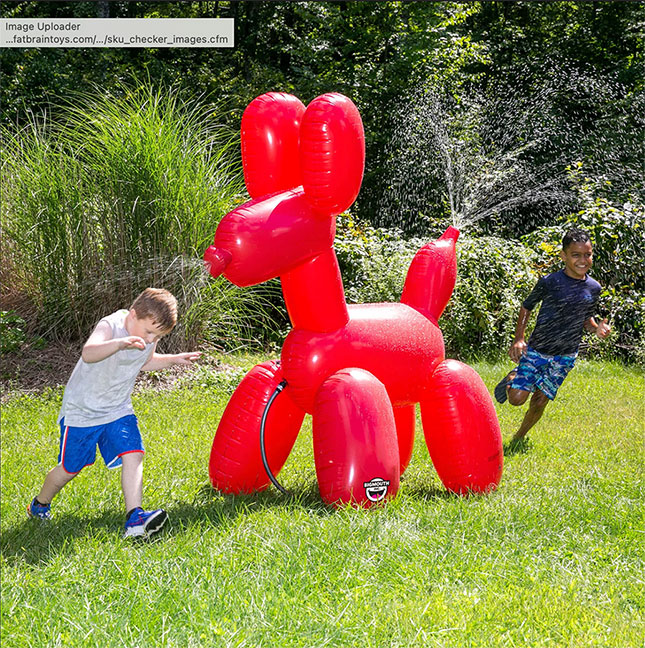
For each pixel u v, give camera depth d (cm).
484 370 923
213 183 939
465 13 1842
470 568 367
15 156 974
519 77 1859
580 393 833
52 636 297
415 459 570
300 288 448
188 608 318
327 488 440
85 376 410
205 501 463
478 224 1493
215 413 701
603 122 1700
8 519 430
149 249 888
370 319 471
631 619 325
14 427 652
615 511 447
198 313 893
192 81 1950
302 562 364
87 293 887
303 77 1816
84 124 972
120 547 383
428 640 300
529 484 507
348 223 1092
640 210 1113
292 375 457
